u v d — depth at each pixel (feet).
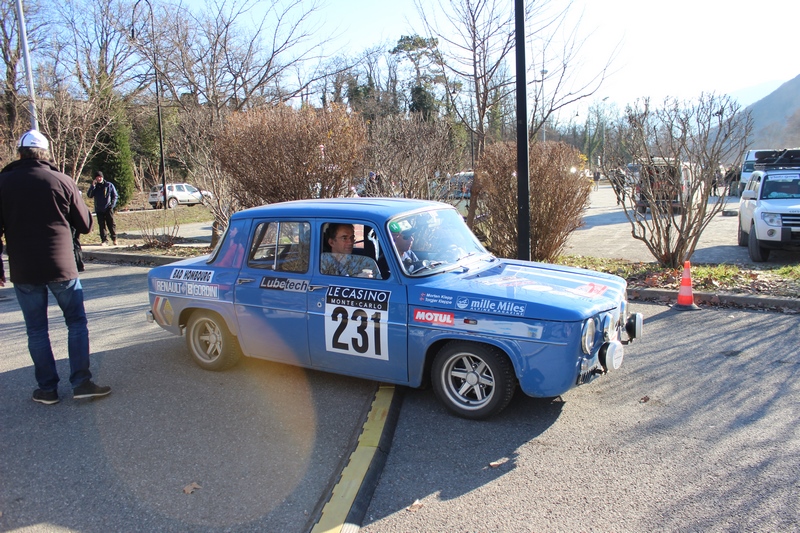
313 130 34.76
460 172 42.11
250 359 19.90
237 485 11.84
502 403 14.38
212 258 18.60
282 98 44.65
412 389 17.03
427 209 17.26
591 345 13.93
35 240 15.03
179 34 45.09
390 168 38.52
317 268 16.34
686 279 24.94
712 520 10.33
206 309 18.31
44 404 16.12
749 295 24.94
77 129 61.36
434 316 14.55
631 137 31.32
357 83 138.31
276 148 34.53
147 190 123.44
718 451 12.80
